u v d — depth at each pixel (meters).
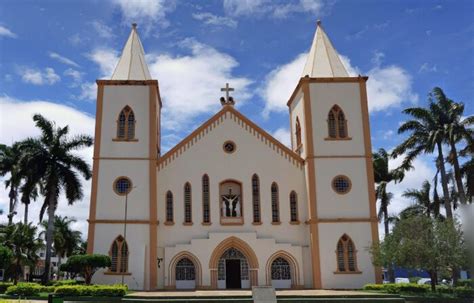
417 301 33.03
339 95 44.53
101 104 43.62
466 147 44.47
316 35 48.12
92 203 41.22
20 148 47.12
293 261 41.69
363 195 42.34
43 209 45.97
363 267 40.66
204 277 40.78
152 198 41.59
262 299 25.30
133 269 39.97
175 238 41.78
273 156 44.09
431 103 44.69
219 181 43.25
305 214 43.12
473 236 34.94
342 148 43.28
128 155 42.56
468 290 34.75
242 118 44.59
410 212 57.38
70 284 39.59
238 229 42.34
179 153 43.56
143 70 45.50
